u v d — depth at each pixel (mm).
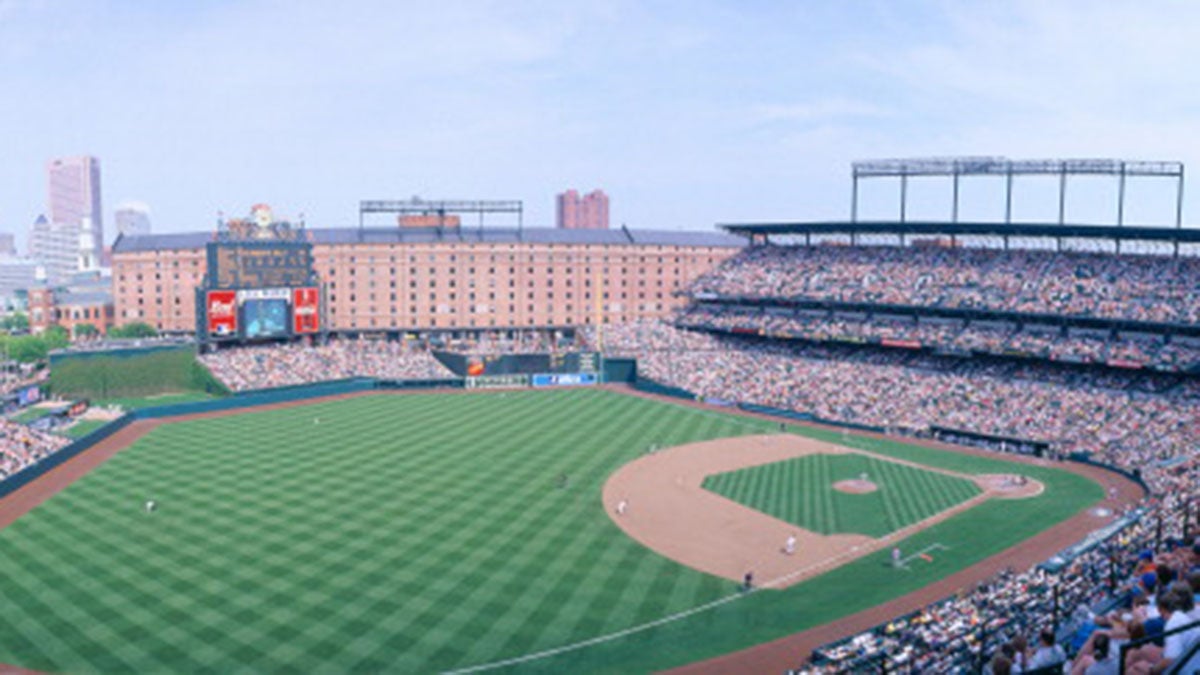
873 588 56594
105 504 72750
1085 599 37250
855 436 106625
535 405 125812
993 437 100188
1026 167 125250
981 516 72938
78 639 47500
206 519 68688
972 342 118250
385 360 148875
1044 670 13195
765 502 76812
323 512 70750
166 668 44250
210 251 132500
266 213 143000
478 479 82000
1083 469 89875
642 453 94812
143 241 175750
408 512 71062
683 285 187250
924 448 100062
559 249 176500
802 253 153750
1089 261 120000
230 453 92062
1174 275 109938
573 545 64125
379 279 167500
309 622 49875
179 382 131000
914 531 69000
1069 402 103500
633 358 148875
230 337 135500
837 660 40906
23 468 79750
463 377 143500
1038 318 115562
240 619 50156
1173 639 11273
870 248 147500
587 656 46406
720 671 44844
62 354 120938
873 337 127938
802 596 55344
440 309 170625
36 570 57688
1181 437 89125
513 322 174625
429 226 176375
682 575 58812
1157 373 103750
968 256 133125
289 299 142750
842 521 71562
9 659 45219
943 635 41031
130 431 104500
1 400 107625
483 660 45688
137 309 171375
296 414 117000
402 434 103000
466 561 60125
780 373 132125
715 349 148625
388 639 47875
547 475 84250
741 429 109500
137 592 54031
